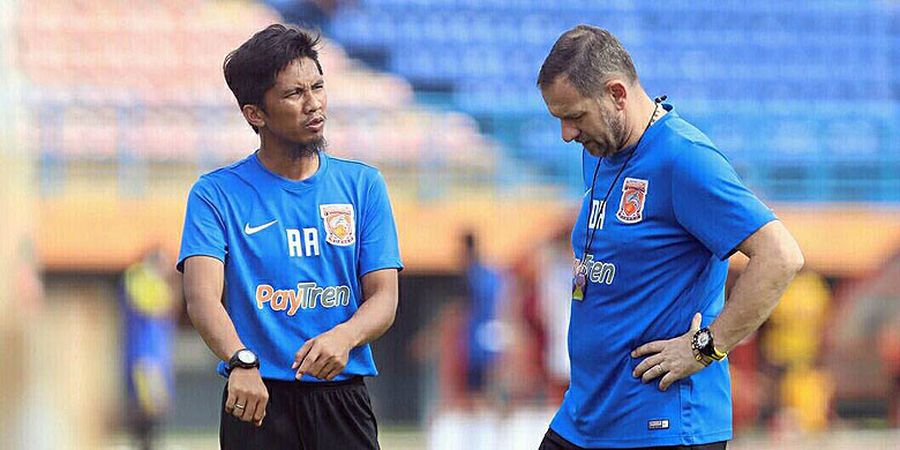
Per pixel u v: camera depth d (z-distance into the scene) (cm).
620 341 1505
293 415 1518
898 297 5231
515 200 5309
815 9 6575
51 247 4947
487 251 5206
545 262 5128
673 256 1481
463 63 6203
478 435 4588
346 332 1470
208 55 5891
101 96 5541
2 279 4462
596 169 1552
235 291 1512
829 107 6319
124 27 5862
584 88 1445
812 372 4912
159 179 5359
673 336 1487
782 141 6134
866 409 5122
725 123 6200
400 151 5650
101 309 4944
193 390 4906
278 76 1467
